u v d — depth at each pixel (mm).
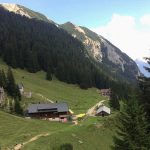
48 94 197125
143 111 33875
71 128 107062
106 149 87812
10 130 103625
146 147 31953
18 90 166375
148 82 35688
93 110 166750
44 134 99688
